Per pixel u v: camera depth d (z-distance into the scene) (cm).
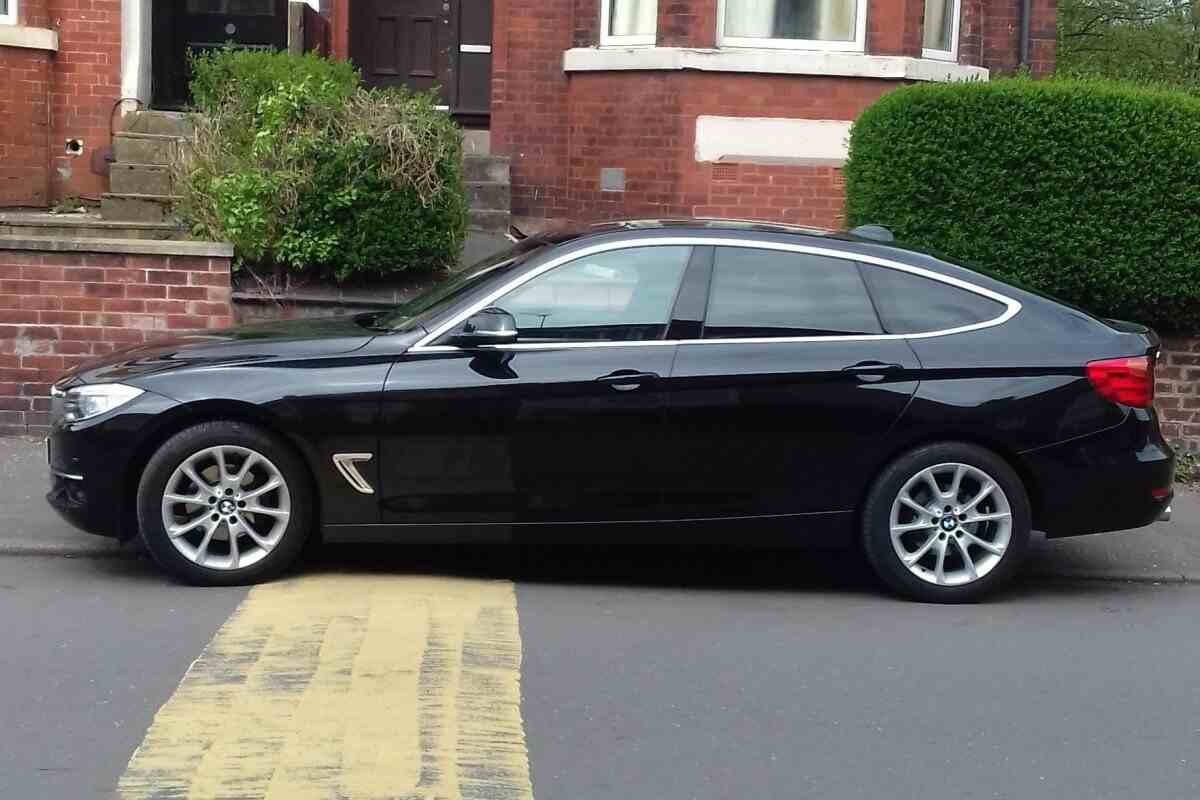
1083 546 788
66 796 430
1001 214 901
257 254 963
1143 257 900
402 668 546
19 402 927
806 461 651
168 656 553
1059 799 455
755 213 1194
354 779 445
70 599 627
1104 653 606
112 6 1187
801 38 1205
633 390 641
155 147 1123
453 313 650
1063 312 676
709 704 525
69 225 1020
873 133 934
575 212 1241
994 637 622
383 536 645
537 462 642
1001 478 657
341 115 977
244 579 646
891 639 613
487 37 1368
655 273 661
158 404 628
